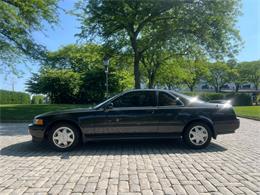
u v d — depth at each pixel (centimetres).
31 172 623
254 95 4809
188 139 865
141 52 2730
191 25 2453
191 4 2484
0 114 2050
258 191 500
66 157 766
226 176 586
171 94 883
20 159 747
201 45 2681
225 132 880
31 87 4644
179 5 2433
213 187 520
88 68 5359
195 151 834
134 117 853
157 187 522
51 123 847
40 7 2127
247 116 2056
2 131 1338
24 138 1112
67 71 4581
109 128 852
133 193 494
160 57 3225
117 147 895
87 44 2950
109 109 856
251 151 833
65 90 4341
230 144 947
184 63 3491
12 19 2031
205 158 744
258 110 2723
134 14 2492
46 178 579
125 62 3212
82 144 947
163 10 2503
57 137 848
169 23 2527
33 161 724
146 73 4112
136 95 877
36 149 882
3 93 4416
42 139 853
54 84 4334
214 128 870
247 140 1029
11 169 649
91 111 855
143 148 878
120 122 852
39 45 2273
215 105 890
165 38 2495
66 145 846
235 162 700
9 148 903
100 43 2855
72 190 510
